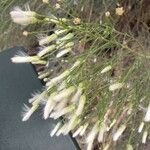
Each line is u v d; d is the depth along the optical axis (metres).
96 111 0.21
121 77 0.21
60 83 0.20
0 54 0.24
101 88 0.21
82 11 0.26
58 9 0.25
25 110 0.22
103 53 0.24
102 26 0.22
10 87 0.23
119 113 0.22
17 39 0.30
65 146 0.21
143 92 0.22
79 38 0.22
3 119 0.23
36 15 0.20
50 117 0.21
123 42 0.23
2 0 0.29
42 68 0.27
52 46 0.21
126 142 0.24
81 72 0.20
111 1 0.26
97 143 0.26
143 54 0.23
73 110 0.20
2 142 0.22
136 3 0.26
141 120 0.22
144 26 0.26
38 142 0.22
